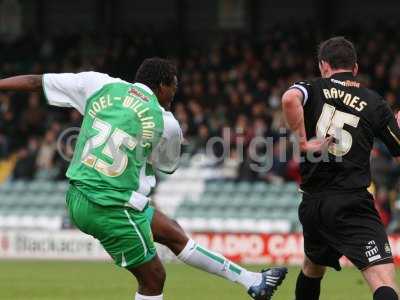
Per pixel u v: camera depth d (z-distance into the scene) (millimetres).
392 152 16125
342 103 15781
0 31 60656
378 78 47000
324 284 27828
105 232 15305
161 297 15805
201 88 49719
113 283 28469
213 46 56562
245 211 42906
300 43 51375
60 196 45875
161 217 16234
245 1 57625
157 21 59156
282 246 36656
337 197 15555
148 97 15664
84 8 60312
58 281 29172
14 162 49312
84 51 56594
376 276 15117
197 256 16141
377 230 15398
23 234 39500
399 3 54844
